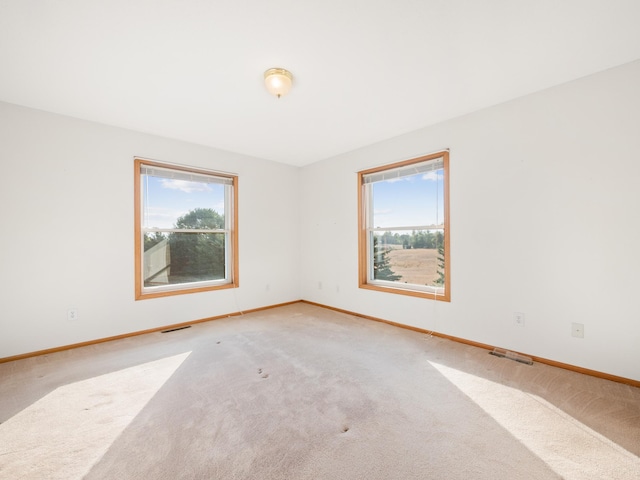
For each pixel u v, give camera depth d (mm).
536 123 2352
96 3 1416
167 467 1289
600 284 2084
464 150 2777
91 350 2658
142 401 1815
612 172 2027
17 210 2469
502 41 1745
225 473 1255
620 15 1529
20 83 2148
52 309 2623
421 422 1599
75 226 2740
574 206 2182
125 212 3021
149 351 2631
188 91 2293
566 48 1813
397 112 2717
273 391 1937
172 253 3471
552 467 1284
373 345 2768
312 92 2332
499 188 2561
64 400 1822
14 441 1452
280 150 3859
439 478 1227
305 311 4105
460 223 2818
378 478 1228
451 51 1840
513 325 2500
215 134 3246
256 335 3070
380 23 1585
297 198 4695
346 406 1757
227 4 1439
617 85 2002
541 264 2344
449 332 2926
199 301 3578
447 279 2932
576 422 1587
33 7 1427
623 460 1322
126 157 3033
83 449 1399
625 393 1868
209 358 2480
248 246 4062
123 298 3010
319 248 4391
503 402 1787
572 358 2207
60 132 2666
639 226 1937
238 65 1957
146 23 1559
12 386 1996
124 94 2330
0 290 2400
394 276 3549
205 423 1598
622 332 2004
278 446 1417
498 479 1220
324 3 1440
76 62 1902
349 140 3480
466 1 1441
